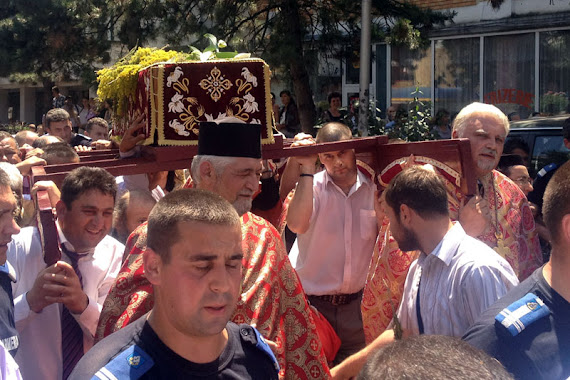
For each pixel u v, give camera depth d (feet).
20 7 44.83
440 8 49.83
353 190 14.48
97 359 6.66
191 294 6.60
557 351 6.79
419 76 50.93
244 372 7.02
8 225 8.77
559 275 7.09
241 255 6.88
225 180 9.60
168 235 6.68
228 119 9.92
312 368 9.48
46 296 9.51
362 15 32.32
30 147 19.19
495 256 9.37
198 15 39.29
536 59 46.98
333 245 14.58
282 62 36.19
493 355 6.95
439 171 12.44
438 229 9.45
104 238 11.39
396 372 4.03
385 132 30.78
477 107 12.74
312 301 14.79
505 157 17.92
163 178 15.64
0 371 7.02
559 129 24.76
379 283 11.62
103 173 10.78
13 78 52.11
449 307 9.20
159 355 6.69
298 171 15.21
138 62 13.32
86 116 52.24
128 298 8.61
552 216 7.08
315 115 39.50
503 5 47.42
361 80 32.32
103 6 42.11
